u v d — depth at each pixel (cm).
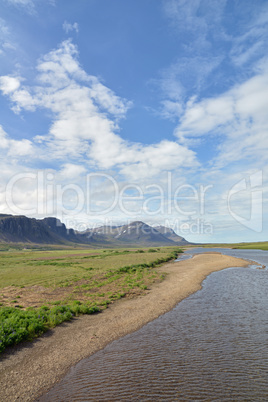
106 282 3591
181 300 2528
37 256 11131
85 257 9762
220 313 2041
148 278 3938
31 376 1115
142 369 1166
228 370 1138
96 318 1970
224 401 916
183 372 1130
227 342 1450
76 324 1823
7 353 1337
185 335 1580
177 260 7856
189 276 4112
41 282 3728
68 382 1066
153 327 1750
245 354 1293
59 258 9469
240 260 7006
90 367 1195
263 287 3122
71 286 3362
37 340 1520
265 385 1015
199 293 2830
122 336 1595
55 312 2011
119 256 9494
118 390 999
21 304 2373
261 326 1708
